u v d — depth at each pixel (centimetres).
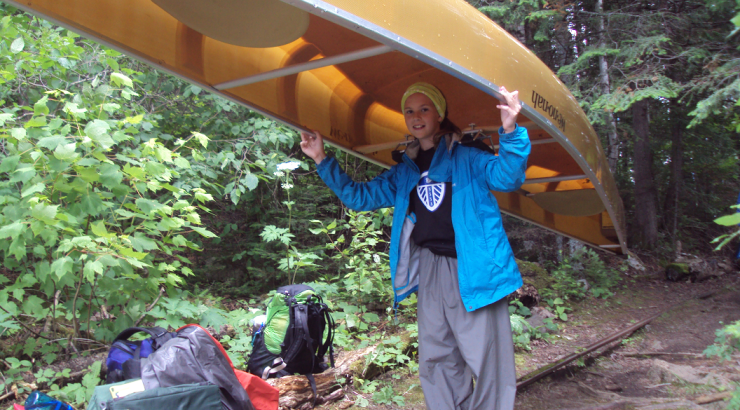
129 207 322
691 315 639
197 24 205
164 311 332
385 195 271
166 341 218
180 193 333
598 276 808
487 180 225
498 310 230
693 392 347
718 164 1329
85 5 199
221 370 205
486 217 225
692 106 1075
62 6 193
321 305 327
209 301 493
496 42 223
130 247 296
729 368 387
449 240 238
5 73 332
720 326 579
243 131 506
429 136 251
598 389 369
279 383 300
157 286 320
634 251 1132
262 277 571
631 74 710
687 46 769
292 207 616
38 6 187
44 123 282
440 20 195
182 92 523
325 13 156
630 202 1318
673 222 1252
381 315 486
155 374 192
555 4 759
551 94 258
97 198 291
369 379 360
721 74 562
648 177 1162
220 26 205
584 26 915
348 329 437
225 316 415
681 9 819
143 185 307
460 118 317
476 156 232
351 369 347
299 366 308
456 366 240
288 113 280
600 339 508
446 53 195
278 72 238
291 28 208
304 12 199
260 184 598
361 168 680
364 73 296
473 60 208
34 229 261
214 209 616
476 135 315
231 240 621
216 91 252
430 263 242
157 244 335
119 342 232
